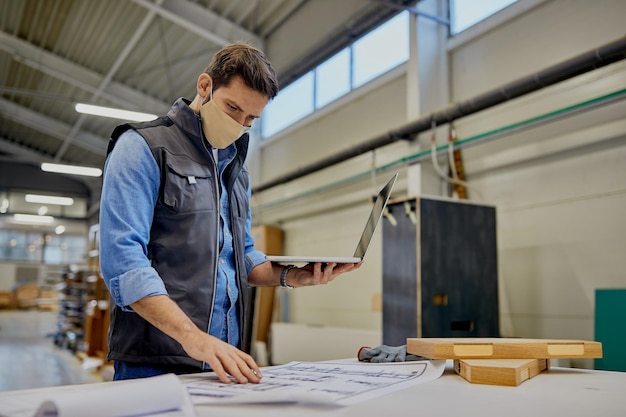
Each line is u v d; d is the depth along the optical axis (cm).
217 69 101
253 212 610
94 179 1397
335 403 62
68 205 1485
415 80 377
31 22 653
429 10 392
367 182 458
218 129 103
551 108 306
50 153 1202
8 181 1419
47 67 709
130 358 94
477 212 294
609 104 269
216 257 100
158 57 654
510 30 340
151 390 56
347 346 405
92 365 523
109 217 88
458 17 385
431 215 278
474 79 364
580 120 291
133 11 578
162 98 754
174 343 94
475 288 285
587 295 282
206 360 76
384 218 296
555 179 303
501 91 305
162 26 593
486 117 344
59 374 502
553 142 304
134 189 91
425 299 270
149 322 89
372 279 442
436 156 354
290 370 92
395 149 421
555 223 301
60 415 49
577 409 62
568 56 302
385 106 441
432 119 347
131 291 82
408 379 81
